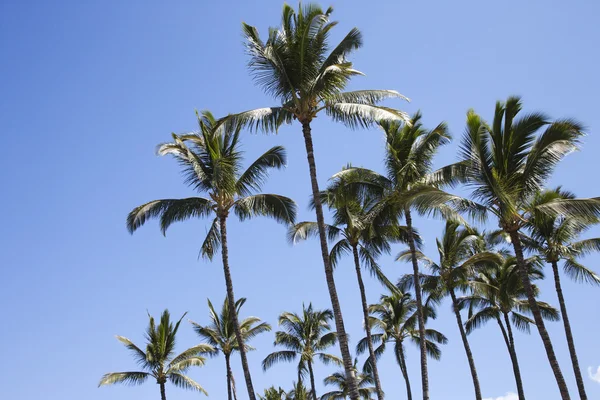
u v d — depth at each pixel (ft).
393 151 82.69
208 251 77.61
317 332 138.51
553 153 60.95
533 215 63.52
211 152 75.05
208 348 112.98
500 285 114.42
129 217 73.77
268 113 61.67
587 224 81.05
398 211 85.51
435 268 107.76
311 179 60.64
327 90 62.23
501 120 63.82
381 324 131.75
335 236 94.48
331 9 62.59
